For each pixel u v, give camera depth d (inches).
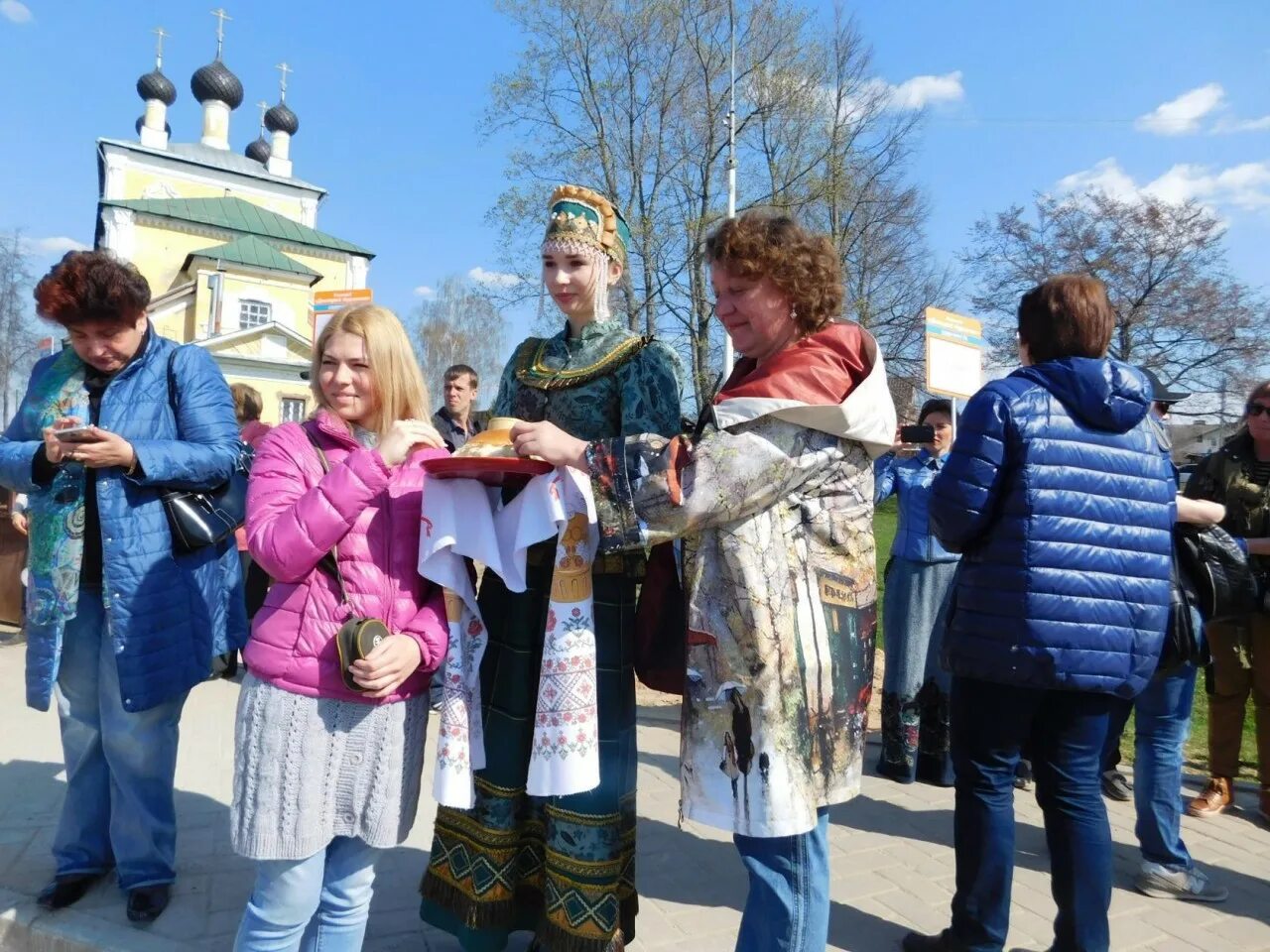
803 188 780.0
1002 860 93.4
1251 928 109.4
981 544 92.0
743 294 74.5
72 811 105.7
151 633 97.5
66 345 110.0
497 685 88.4
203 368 107.6
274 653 72.7
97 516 101.7
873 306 890.1
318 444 80.7
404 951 96.7
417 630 76.4
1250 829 144.6
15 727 173.0
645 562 88.0
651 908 109.0
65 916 100.8
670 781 156.3
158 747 102.0
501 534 79.7
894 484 166.6
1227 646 148.9
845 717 71.5
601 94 767.1
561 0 734.5
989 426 89.3
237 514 105.2
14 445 100.3
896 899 114.4
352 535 75.0
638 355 86.8
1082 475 88.4
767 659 67.6
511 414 93.0
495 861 86.8
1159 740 118.0
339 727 73.5
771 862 72.3
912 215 867.4
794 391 69.1
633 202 791.7
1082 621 86.4
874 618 75.9
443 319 2079.2
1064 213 931.3
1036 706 91.6
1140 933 107.4
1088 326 93.1
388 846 75.5
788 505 70.7
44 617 97.7
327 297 248.5
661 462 69.3
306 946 78.1
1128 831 141.1
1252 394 141.9
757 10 747.4
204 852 118.6
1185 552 113.0
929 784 160.1
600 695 83.8
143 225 1203.2
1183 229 896.3
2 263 1561.3
